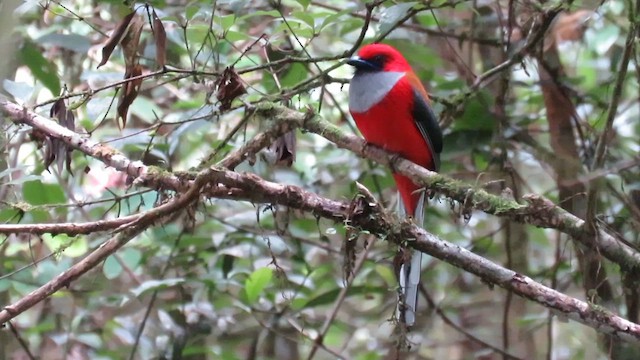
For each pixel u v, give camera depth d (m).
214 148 8.89
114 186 10.34
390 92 7.63
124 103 7.07
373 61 7.89
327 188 10.49
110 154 7.00
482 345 10.05
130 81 6.97
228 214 10.72
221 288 9.91
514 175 9.38
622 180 8.76
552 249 12.00
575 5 8.51
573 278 9.62
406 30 10.09
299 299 10.05
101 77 8.66
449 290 11.35
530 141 9.38
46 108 9.36
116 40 6.91
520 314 10.72
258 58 10.36
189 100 9.93
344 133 7.70
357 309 12.91
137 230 6.29
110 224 6.22
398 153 7.78
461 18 10.16
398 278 6.70
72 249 10.11
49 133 7.06
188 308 9.84
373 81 7.71
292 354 11.08
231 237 9.87
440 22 9.74
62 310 10.59
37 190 9.02
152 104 9.16
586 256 8.16
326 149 11.20
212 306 9.82
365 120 7.75
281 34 8.80
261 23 9.79
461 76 10.17
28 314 11.27
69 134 7.06
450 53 10.25
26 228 6.01
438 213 10.48
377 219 6.41
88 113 8.69
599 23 10.20
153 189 6.88
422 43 10.45
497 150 9.22
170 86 10.62
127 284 10.87
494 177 9.29
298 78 9.18
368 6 7.58
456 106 8.78
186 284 9.84
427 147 7.88
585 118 9.61
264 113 7.34
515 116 9.59
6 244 9.75
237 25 9.62
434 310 10.42
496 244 10.72
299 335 10.49
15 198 9.07
